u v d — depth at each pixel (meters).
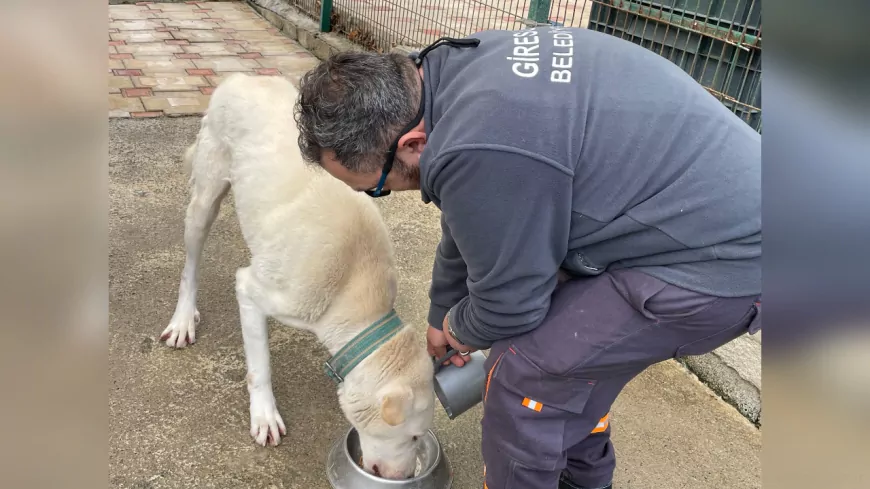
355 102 1.46
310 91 1.52
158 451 2.21
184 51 5.79
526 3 5.09
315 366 2.68
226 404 2.44
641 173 1.45
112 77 5.05
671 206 1.45
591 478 2.07
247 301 2.22
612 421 2.59
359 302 2.10
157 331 2.72
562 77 1.45
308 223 2.11
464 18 5.24
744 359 2.87
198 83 5.12
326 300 2.09
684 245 1.47
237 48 6.02
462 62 1.52
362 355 2.03
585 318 1.59
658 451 2.48
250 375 2.31
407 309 3.04
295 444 2.32
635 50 1.55
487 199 1.41
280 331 2.84
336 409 2.49
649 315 1.53
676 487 2.34
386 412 1.85
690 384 2.87
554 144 1.39
